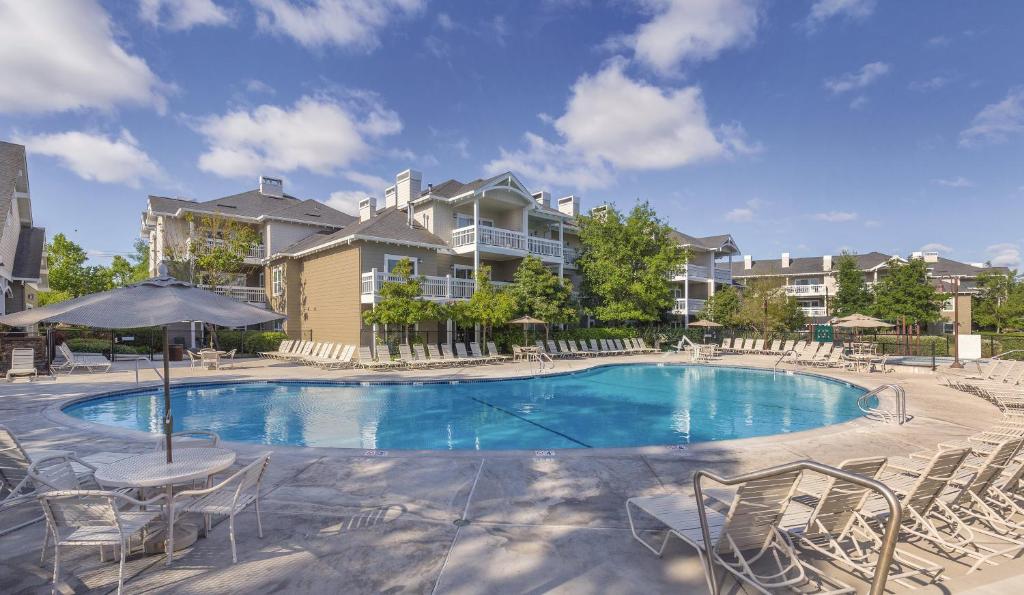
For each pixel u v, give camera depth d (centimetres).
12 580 354
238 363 2131
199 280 2503
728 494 424
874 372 1841
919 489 388
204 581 352
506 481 575
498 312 2183
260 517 468
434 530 439
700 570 367
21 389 1345
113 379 1562
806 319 3969
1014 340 2309
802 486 462
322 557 388
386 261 2338
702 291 4194
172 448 485
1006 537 409
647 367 2231
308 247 2553
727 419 1192
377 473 602
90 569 370
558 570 366
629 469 622
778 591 332
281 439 995
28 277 2127
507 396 1488
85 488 512
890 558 230
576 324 3108
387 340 2212
